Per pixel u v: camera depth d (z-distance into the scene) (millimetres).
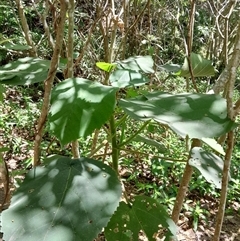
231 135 1078
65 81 1067
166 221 1237
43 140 3352
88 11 3977
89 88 1017
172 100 1040
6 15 5051
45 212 938
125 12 2529
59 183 1016
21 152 3480
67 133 954
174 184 3270
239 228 2922
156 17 4676
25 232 896
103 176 1044
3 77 1312
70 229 902
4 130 3727
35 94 4898
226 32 2105
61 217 927
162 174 3252
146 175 3420
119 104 1023
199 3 5371
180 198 1487
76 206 953
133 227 1228
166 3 4699
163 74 4387
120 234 1221
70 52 1277
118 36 3676
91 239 892
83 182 1017
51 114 988
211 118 958
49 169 1068
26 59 1504
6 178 1441
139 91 1396
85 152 3020
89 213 940
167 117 960
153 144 1583
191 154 1247
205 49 5758
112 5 2035
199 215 2908
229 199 3225
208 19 5668
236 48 1014
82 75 3648
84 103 976
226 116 960
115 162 1377
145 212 1250
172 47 5062
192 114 976
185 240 2689
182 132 895
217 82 1354
